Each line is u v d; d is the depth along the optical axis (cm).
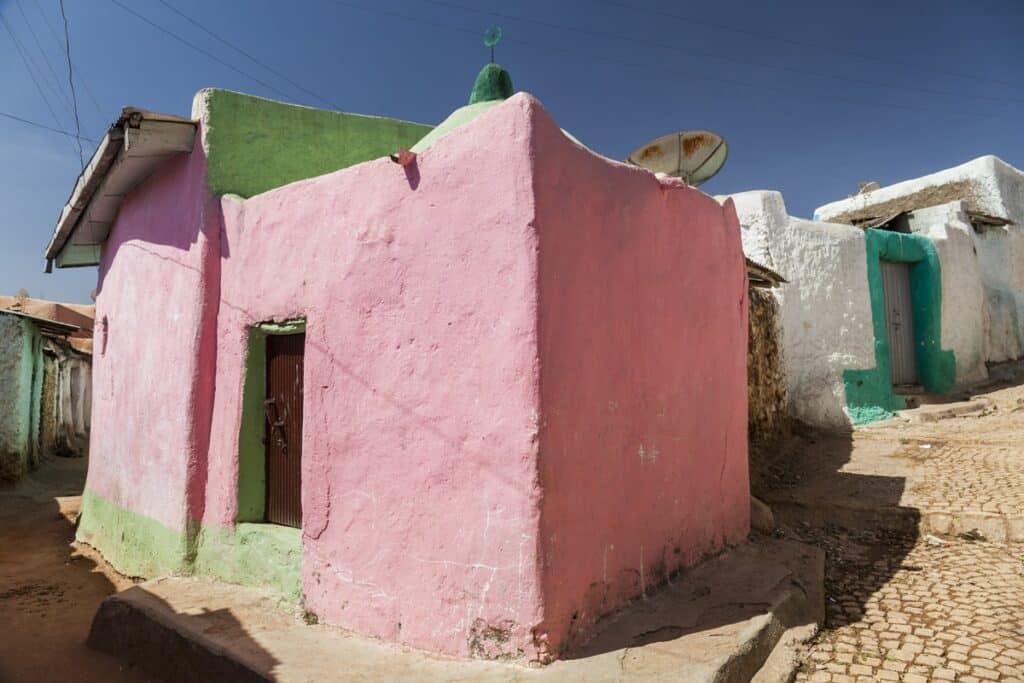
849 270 1022
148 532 610
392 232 412
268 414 531
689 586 431
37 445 1412
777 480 728
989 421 900
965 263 1211
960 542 541
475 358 362
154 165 653
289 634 406
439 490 373
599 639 355
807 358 970
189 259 582
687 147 833
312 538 443
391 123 718
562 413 352
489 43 575
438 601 367
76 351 1838
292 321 491
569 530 352
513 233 348
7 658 470
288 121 636
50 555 772
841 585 481
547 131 358
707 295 515
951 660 356
